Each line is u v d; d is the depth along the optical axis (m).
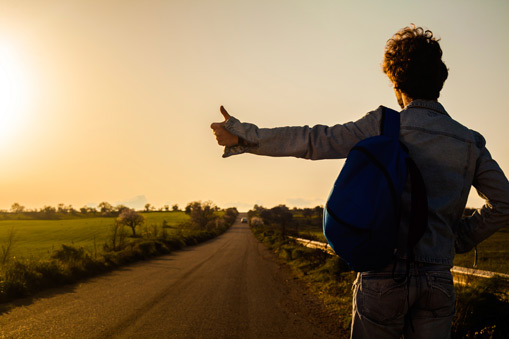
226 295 8.24
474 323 4.39
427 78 1.33
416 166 1.18
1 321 5.35
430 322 1.20
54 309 6.27
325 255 13.52
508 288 4.79
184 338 4.81
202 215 87.88
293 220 97.44
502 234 26.72
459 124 1.30
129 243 20.98
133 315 6.01
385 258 1.12
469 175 1.26
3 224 99.44
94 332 4.93
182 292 8.47
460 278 5.94
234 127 1.29
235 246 33.31
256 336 5.06
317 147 1.28
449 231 1.23
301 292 8.88
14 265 8.49
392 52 1.41
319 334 5.27
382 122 1.25
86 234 63.94
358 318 1.27
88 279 10.15
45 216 160.50
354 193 1.10
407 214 1.16
